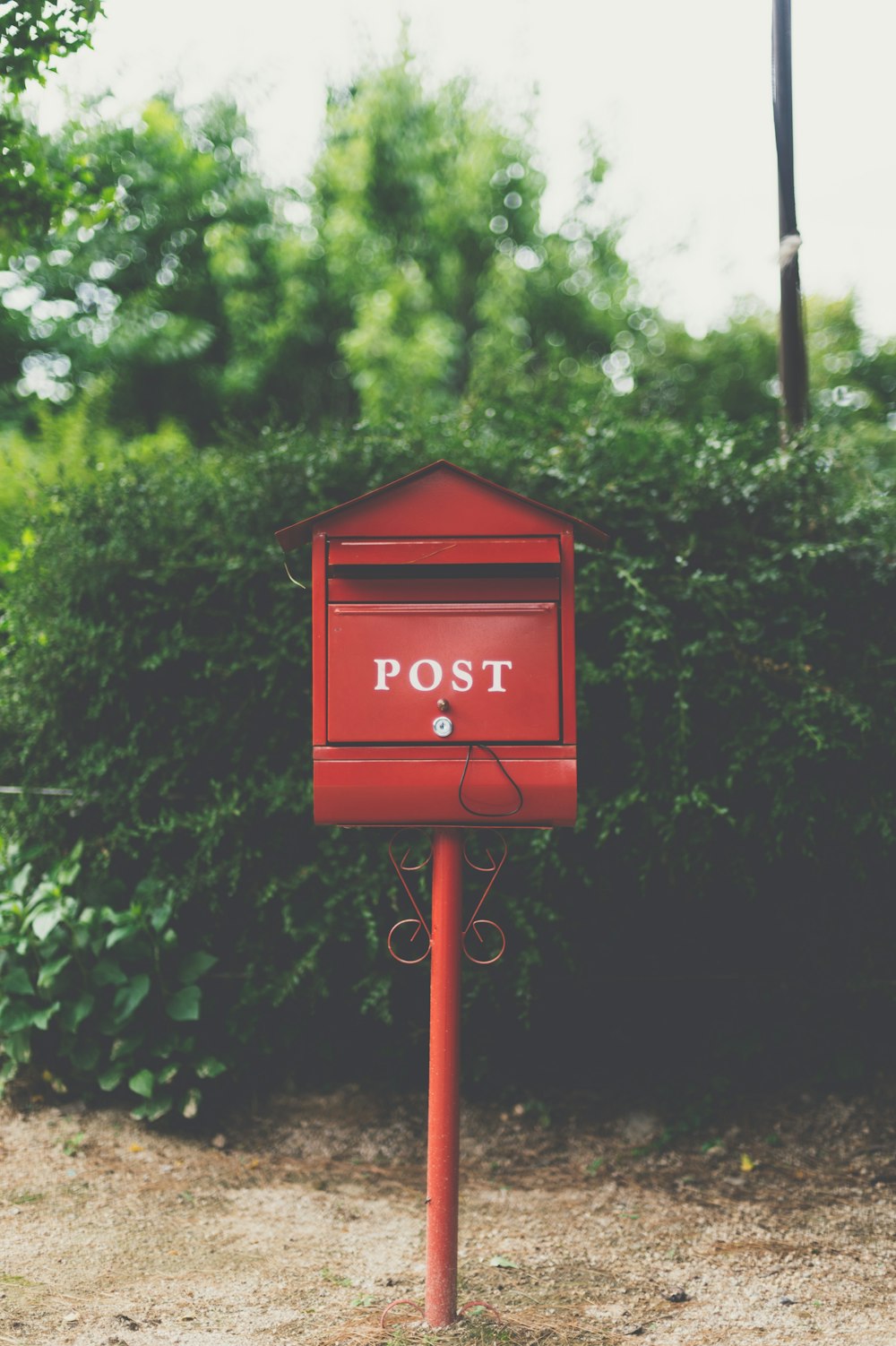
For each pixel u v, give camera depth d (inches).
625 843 158.7
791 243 178.1
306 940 160.9
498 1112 165.0
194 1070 158.2
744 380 569.6
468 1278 118.4
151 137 475.2
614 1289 116.4
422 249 527.8
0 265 158.2
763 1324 107.7
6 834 167.9
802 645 155.0
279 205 534.9
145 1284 114.3
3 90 145.9
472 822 101.7
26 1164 142.7
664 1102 164.7
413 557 103.2
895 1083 164.2
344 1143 158.4
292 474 166.1
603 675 154.6
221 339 526.0
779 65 176.4
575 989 166.4
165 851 164.6
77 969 155.6
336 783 102.1
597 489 161.8
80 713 167.2
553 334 542.6
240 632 162.7
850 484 170.4
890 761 158.4
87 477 179.6
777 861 163.8
